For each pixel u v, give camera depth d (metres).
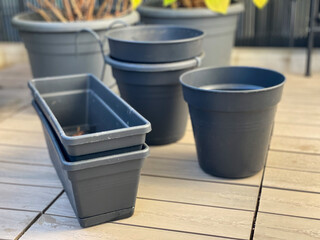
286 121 1.98
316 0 2.59
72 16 2.26
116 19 2.05
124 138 1.17
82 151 1.14
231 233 1.23
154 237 1.22
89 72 2.08
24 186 1.50
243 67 1.62
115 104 1.43
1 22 3.31
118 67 1.63
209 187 1.46
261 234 1.22
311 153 1.67
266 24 3.03
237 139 1.40
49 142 1.50
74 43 1.99
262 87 1.61
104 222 1.28
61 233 1.25
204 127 1.43
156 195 1.42
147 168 1.60
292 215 1.30
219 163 1.47
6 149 1.78
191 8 2.33
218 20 2.24
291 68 2.73
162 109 1.70
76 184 1.17
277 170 1.55
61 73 2.07
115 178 1.21
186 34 1.83
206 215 1.31
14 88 2.53
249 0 2.97
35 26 1.94
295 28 3.00
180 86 1.67
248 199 1.39
